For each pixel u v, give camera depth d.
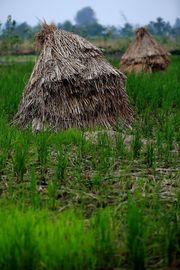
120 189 8.49
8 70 27.91
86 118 13.18
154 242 6.18
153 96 16.72
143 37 28.88
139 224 5.95
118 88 13.82
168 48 55.00
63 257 5.40
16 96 15.59
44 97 13.10
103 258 5.71
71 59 13.59
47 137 11.14
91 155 10.36
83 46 13.93
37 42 14.40
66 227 5.84
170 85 19.20
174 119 13.55
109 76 13.60
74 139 11.33
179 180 8.98
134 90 17.59
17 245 5.36
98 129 12.77
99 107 13.37
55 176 8.57
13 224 5.82
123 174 9.17
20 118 13.43
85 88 13.27
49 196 7.63
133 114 14.44
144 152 10.70
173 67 30.91
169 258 5.84
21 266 5.29
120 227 6.61
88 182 8.73
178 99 16.66
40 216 6.21
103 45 51.50
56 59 13.53
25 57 45.81
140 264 5.55
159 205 7.13
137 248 5.55
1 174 9.20
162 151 10.83
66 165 9.22
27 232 5.50
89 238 5.72
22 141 10.57
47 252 5.45
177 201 7.58
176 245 5.93
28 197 7.89
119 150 10.42
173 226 6.16
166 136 11.88
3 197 7.92
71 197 8.09
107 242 5.74
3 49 38.16
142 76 22.47
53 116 13.01
